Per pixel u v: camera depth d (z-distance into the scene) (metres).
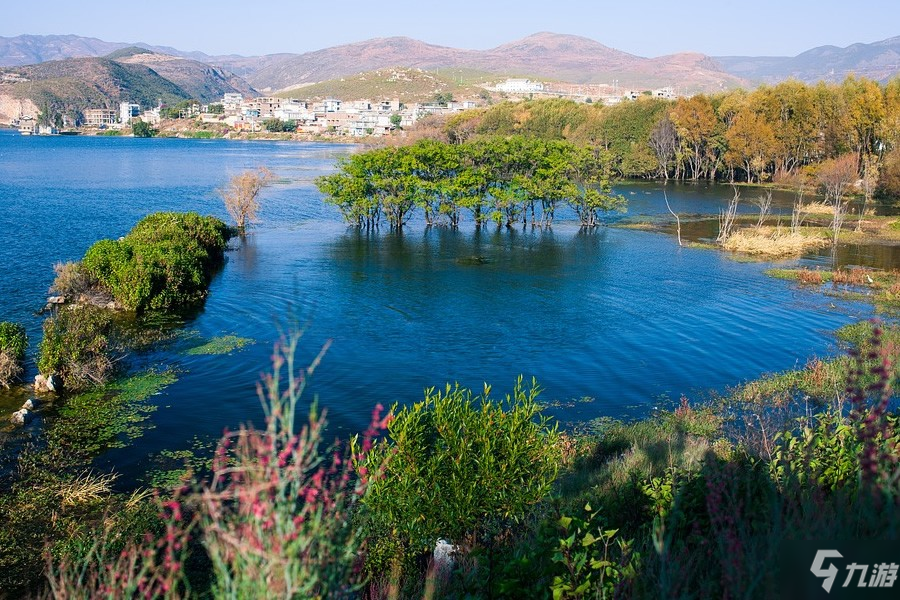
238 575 4.50
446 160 55.22
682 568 6.52
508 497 10.67
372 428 5.87
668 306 32.66
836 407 19.08
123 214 58.81
